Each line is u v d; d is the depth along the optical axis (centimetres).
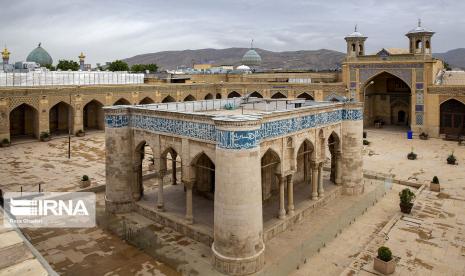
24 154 2355
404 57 2988
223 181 992
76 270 1001
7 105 2541
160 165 1307
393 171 2008
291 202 1298
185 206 1388
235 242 988
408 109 3462
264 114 1113
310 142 1382
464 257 1060
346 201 1545
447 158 2183
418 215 1379
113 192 1395
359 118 1599
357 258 1054
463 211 1418
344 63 3266
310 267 1026
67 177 1859
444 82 3219
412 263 1027
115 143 1374
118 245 1152
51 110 3128
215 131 1091
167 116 1241
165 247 1130
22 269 401
